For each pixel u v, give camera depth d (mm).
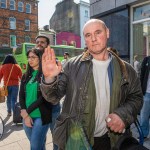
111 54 1972
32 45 22156
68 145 1761
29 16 42344
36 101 2842
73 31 47781
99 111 1881
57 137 1873
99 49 1854
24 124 3020
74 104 1849
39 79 2912
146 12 7570
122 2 8102
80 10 46812
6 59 6762
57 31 51438
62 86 1853
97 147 1930
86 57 1913
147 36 7594
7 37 39750
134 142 1726
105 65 1892
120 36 8430
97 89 1860
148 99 4285
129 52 8109
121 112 1760
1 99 5402
